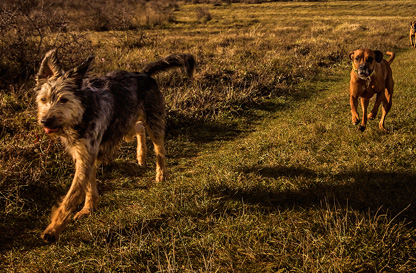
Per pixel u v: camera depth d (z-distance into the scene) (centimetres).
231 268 320
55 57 366
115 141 438
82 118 363
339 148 574
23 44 933
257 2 5894
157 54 1379
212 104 873
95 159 388
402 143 554
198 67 1180
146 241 369
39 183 496
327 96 1002
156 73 557
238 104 898
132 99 465
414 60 1475
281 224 379
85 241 383
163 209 427
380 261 310
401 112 724
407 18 3688
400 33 2470
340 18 3725
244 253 338
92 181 412
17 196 454
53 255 359
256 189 466
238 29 2691
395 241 328
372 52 580
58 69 364
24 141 577
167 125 746
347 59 1563
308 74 1258
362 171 476
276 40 1933
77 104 353
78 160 372
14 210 443
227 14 4138
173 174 550
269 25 3012
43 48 970
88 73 375
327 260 309
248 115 852
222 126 776
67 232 401
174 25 2962
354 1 6019
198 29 2702
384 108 623
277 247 346
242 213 412
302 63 1366
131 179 538
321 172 494
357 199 417
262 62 1314
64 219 346
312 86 1130
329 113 794
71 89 352
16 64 900
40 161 537
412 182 441
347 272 299
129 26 2361
